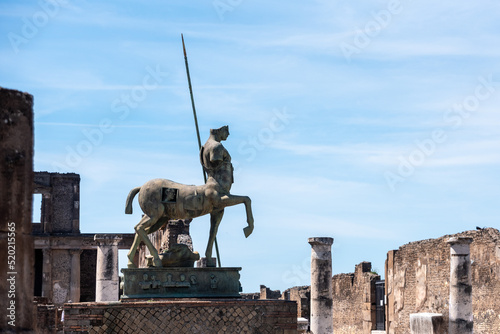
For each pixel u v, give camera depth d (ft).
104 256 141.79
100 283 140.67
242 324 72.95
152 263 77.15
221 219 78.84
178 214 77.61
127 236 261.65
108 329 70.23
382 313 196.34
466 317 124.36
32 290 33.14
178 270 74.74
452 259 126.00
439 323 124.77
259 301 73.77
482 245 149.38
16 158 32.71
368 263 205.98
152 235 203.62
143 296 73.67
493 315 145.07
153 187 77.66
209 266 77.66
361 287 204.95
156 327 71.00
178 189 77.71
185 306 71.82
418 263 174.29
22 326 32.35
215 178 77.92
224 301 72.74
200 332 71.87
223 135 79.56
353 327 209.87
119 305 70.64
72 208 290.76
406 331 178.40
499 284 143.95
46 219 287.28
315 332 121.08
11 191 32.55
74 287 283.18
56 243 284.00
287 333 73.82
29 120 33.37
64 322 69.87
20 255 32.71
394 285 185.26
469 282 125.08
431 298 167.84
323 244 122.11
